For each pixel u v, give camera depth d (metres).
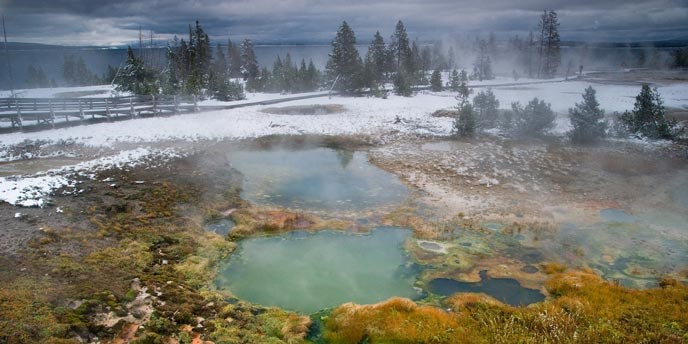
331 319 9.80
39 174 17.64
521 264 12.54
